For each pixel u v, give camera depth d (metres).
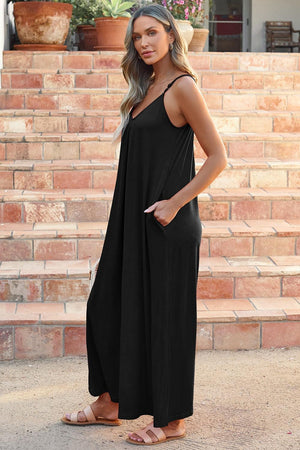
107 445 2.86
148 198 2.73
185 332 2.82
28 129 5.97
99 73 6.61
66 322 3.85
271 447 2.82
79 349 3.88
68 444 2.87
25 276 4.15
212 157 2.69
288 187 5.33
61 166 5.17
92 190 5.13
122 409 2.83
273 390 3.39
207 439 2.90
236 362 3.77
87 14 8.24
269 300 4.24
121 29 7.34
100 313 2.93
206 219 4.90
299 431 2.96
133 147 2.74
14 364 3.78
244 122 6.15
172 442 2.88
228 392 3.37
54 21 7.25
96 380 3.01
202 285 4.25
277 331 3.98
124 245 2.78
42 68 6.89
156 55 2.70
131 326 2.79
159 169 2.71
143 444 2.85
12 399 3.30
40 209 4.80
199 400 3.28
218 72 6.74
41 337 3.85
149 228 2.72
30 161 5.44
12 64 6.89
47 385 3.48
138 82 2.84
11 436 2.93
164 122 2.70
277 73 6.79
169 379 2.81
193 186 2.70
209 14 12.11
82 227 4.66
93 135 5.67
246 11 12.10
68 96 6.31
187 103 2.65
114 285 2.89
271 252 4.61
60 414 3.15
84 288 4.19
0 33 6.81
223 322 3.94
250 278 4.27
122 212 2.81
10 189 5.15
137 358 2.82
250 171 5.28
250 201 4.92
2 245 4.45
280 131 6.19
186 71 2.73
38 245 4.47
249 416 3.11
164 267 2.74
